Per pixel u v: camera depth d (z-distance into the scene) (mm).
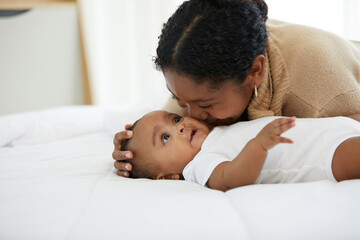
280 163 809
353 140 758
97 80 2682
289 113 990
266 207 614
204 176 817
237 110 886
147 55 2668
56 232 582
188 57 764
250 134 866
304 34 976
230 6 792
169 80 824
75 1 2578
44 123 1419
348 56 966
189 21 788
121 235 560
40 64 2570
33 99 2598
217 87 797
